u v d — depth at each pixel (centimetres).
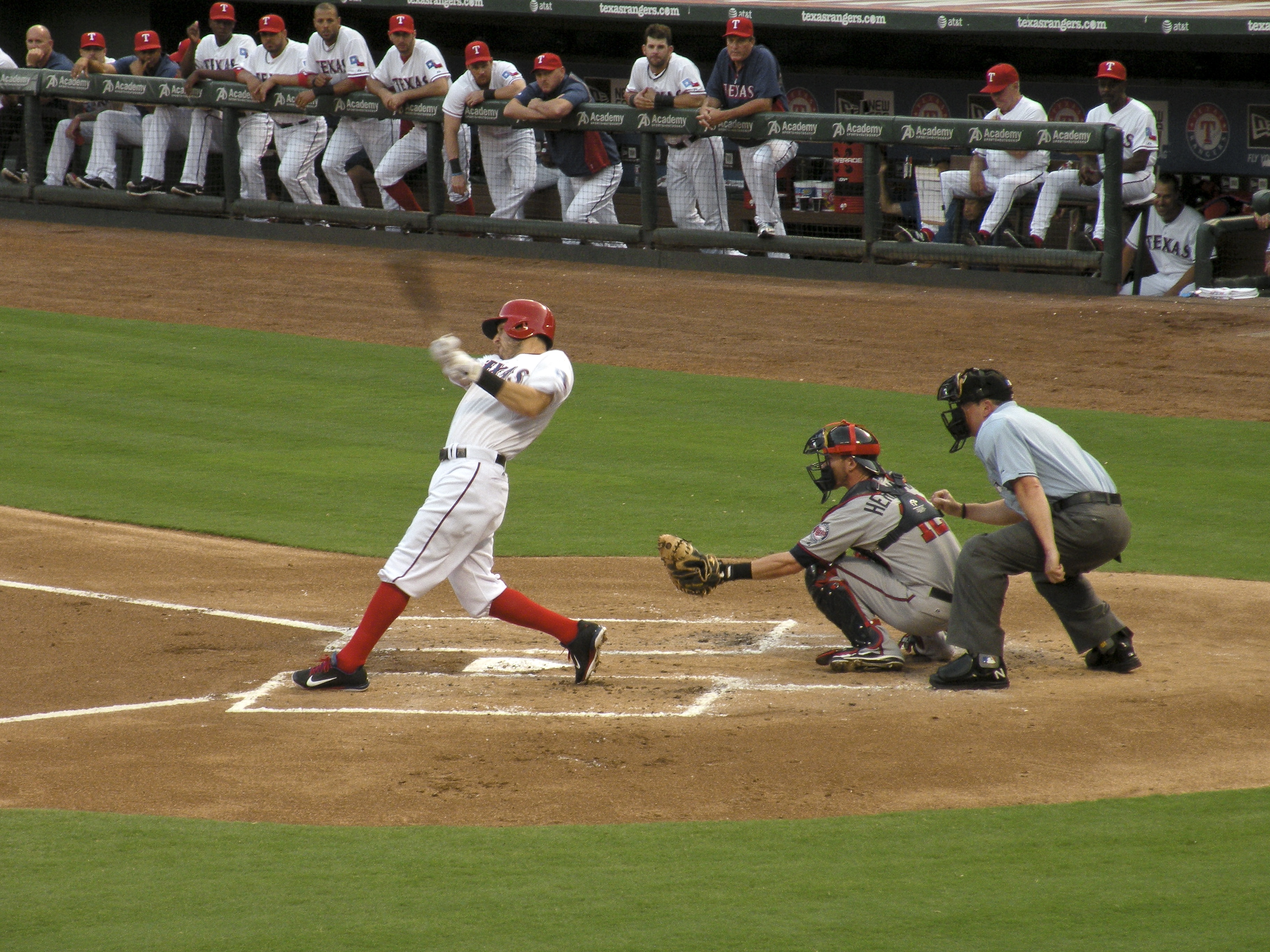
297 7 7206
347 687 2166
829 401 4103
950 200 5175
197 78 6091
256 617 2570
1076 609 2173
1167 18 5175
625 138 6234
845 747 1894
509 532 3125
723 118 5244
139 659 2336
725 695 2128
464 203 5872
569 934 1412
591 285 5378
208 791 1783
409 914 1459
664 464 3609
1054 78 5866
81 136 6475
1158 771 1802
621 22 6469
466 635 2520
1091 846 1592
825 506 3272
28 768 1864
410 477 3512
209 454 3691
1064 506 2106
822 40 6303
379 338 4856
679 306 5109
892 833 1638
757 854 1590
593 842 1628
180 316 5125
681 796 1755
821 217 5669
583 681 2198
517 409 2089
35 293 5400
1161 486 3369
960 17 5519
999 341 4559
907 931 1409
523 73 6988
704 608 2664
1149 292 5250
